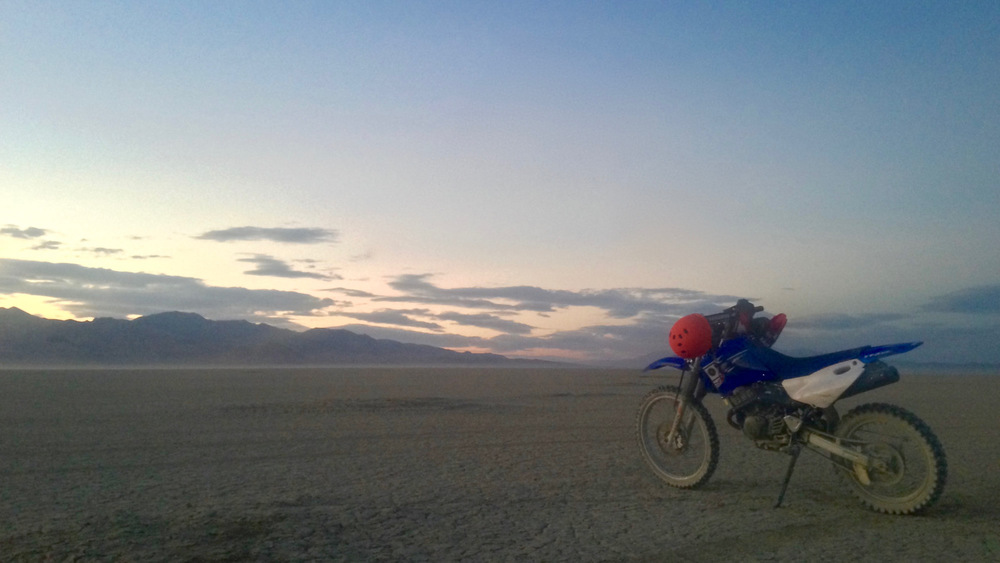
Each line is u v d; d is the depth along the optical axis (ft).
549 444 36.35
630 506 22.09
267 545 17.25
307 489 24.72
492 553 17.08
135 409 55.47
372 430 42.24
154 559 15.92
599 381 115.85
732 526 19.63
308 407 56.49
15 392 74.18
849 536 18.67
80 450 34.30
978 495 23.66
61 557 15.98
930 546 17.76
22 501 22.88
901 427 20.83
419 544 17.76
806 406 22.16
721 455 32.99
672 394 25.50
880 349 21.18
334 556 16.65
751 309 24.89
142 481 26.43
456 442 37.14
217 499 22.98
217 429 42.70
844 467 21.58
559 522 20.04
